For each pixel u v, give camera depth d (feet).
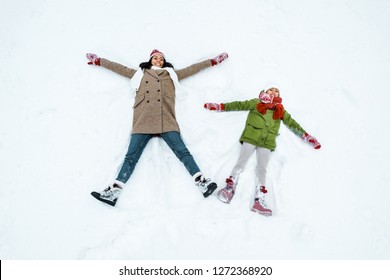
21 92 10.73
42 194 9.39
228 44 11.73
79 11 12.14
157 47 11.53
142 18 12.06
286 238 9.11
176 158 9.90
